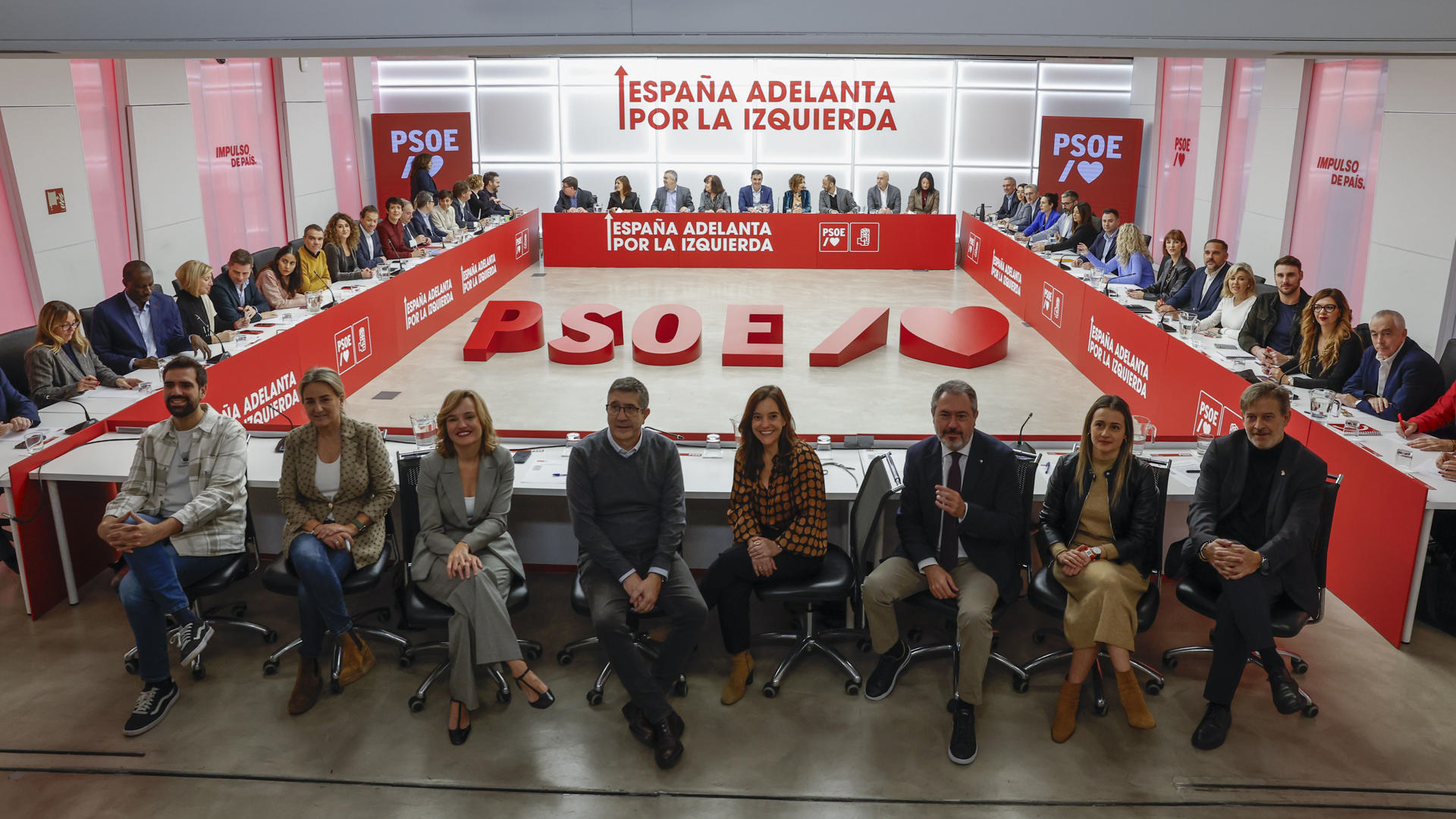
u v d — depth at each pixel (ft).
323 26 9.90
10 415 15.46
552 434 16.10
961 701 11.68
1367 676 13.09
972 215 42.24
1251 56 9.62
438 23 9.82
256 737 11.87
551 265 42.68
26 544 14.14
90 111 28.43
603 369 27.96
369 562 12.81
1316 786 10.98
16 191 25.29
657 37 9.69
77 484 14.88
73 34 9.97
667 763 11.30
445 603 12.21
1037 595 12.68
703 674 13.30
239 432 13.21
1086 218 34.47
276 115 39.42
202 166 34.58
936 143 48.57
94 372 17.42
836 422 23.65
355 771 11.27
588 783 11.10
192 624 12.36
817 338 31.19
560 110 48.65
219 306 22.04
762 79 47.91
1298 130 31.32
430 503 12.56
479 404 12.59
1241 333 20.51
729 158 49.19
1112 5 9.33
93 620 14.49
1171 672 13.25
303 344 22.52
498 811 10.66
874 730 12.07
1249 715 12.30
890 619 12.44
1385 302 26.12
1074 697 11.85
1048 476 14.35
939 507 12.34
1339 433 15.31
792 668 13.33
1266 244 33.45
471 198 41.98
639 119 48.62
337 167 45.39
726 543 15.55
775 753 11.62
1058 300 29.94
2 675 13.08
